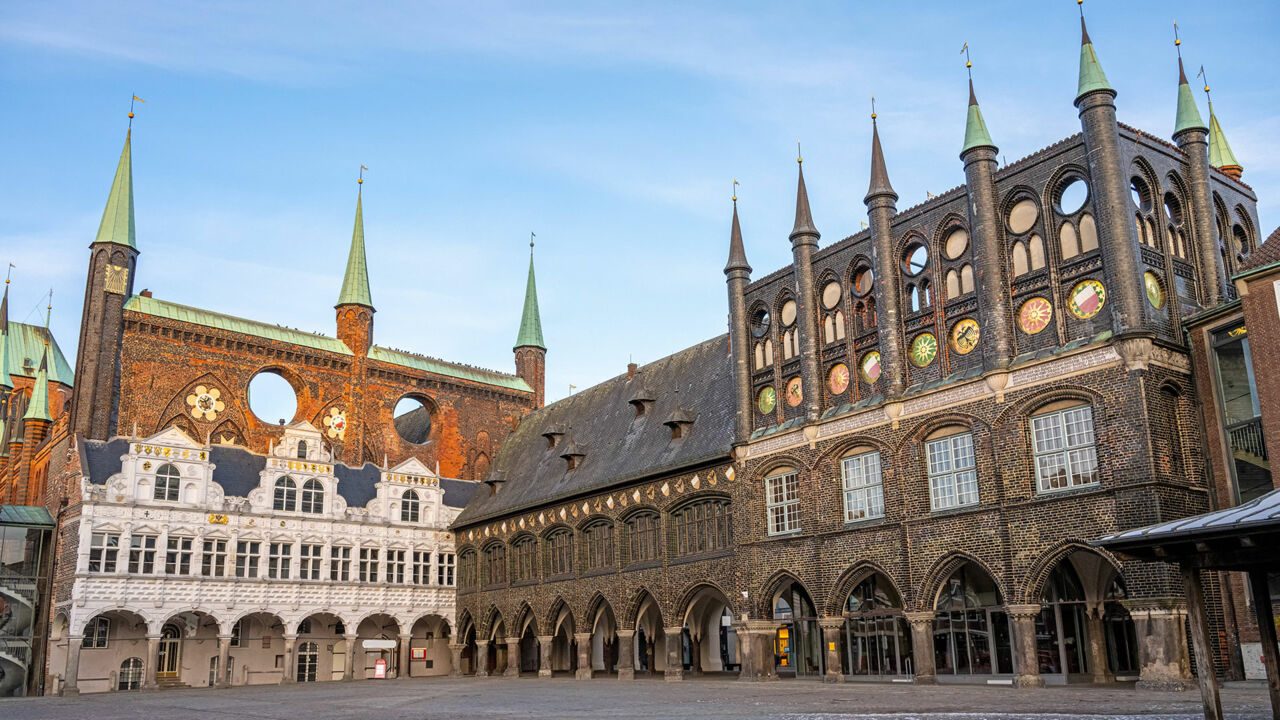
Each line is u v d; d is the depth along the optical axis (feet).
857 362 145.18
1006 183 127.95
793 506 152.76
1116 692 101.19
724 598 165.68
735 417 164.55
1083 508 112.47
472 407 265.13
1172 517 106.83
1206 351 114.01
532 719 86.58
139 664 202.90
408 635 228.43
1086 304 117.39
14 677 187.62
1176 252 122.11
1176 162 124.77
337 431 237.45
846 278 148.46
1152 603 104.88
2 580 191.62
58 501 201.26
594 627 195.42
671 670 170.81
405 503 236.63
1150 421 108.37
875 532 136.77
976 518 123.75
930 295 135.33
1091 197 118.62
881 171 143.74
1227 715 70.28
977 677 128.88
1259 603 57.31
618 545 187.83
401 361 253.24
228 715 103.24
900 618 139.74
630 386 221.46
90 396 201.87
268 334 231.09
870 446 140.15
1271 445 104.12
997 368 122.62
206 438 218.18
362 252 253.85
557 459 223.71
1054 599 128.06
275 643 219.82
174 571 197.57
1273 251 107.55
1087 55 119.24
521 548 218.59
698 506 173.06
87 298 210.79
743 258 169.99
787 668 170.09
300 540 215.51
